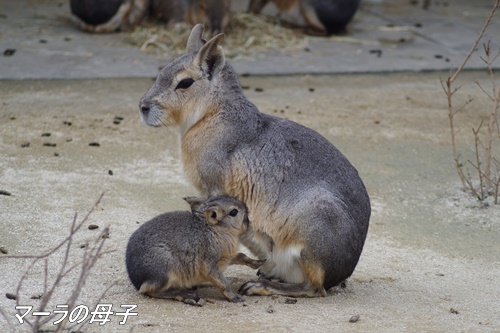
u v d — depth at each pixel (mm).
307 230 7551
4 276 7793
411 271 8789
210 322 6996
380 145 13148
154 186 10922
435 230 10078
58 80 15719
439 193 11273
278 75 16938
